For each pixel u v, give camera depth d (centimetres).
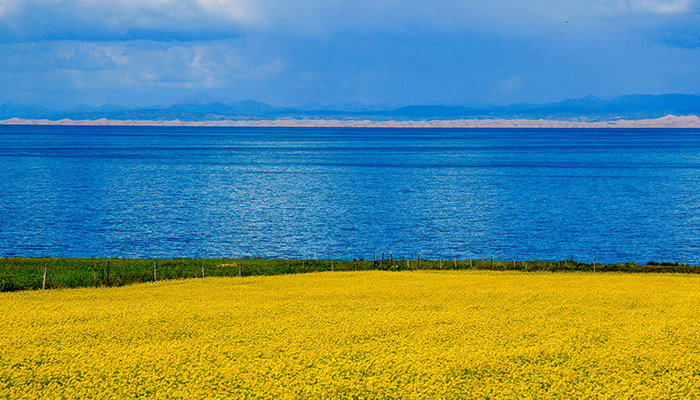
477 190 14600
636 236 9244
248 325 3153
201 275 5300
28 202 12062
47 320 3234
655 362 2567
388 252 8138
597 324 3152
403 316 3344
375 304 3703
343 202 12538
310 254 8012
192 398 2217
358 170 19588
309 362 2572
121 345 2816
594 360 2591
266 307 3591
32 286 4516
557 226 10025
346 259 7712
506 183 16112
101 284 4653
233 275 5381
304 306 3631
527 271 5534
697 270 5656
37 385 2331
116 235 9094
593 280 4806
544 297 3922
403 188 14912
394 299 3872
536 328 3081
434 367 2498
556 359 2608
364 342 2864
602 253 8150
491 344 2814
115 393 2266
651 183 16100
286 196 13388
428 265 5947
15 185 14675
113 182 15650
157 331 3034
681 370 2492
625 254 8094
